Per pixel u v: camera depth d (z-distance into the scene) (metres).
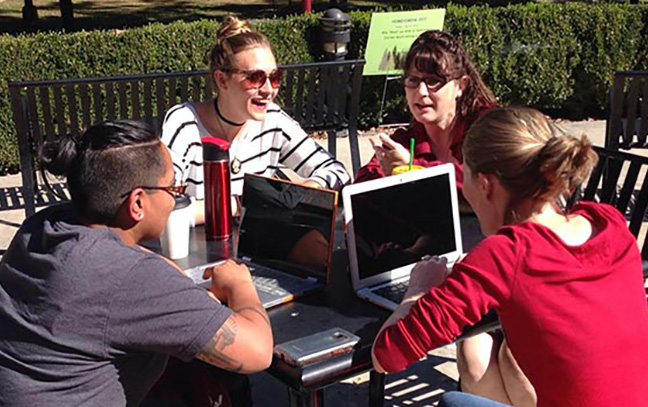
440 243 2.62
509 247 1.87
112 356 1.87
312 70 5.45
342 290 2.43
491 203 1.96
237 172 3.43
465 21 7.82
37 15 16.55
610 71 8.25
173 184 2.03
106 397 1.90
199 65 7.18
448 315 1.89
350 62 5.48
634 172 3.24
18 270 1.92
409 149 3.33
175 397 2.39
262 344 1.95
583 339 1.85
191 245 2.79
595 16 8.07
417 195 2.55
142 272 1.85
